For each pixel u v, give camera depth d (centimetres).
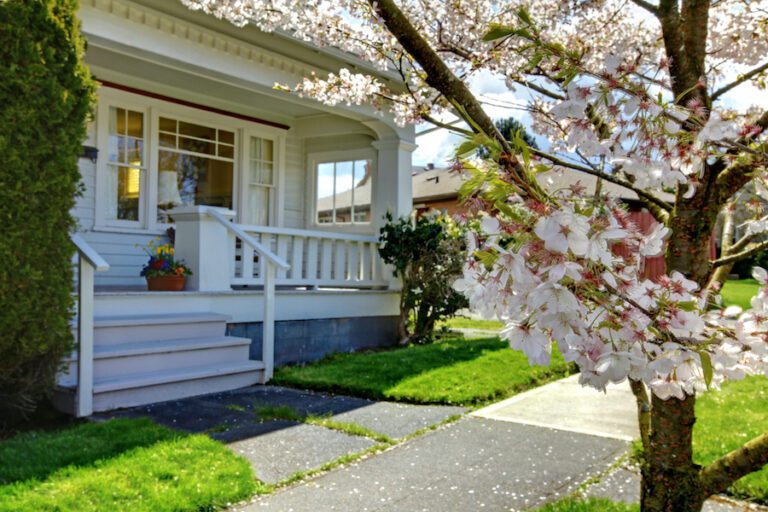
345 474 348
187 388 531
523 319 135
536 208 124
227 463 348
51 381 422
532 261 125
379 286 888
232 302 659
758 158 148
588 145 140
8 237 387
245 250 694
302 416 467
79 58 429
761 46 295
